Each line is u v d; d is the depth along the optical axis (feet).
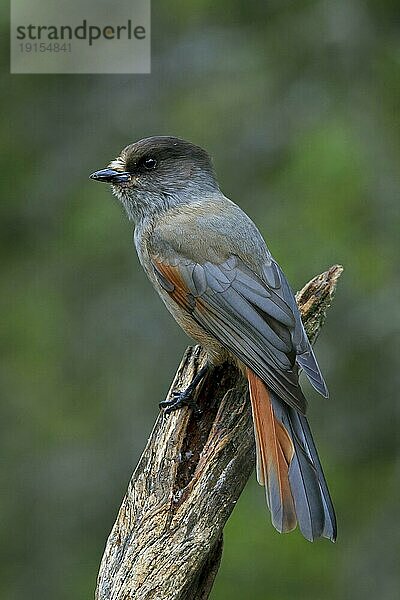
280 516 28.60
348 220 41.45
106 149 46.14
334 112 42.96
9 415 47.37
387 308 41.98
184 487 29.66
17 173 46.83
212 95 44.86
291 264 41.14
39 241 47.01
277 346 31.07
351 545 42.96
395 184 41.75
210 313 32.76
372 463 43.57
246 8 45.14
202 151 35.83
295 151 42.57
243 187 43.47
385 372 43.04
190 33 45.68
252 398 30.48
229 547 42.55
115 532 29.55
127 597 27.86
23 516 46.44
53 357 47.01
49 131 47.14
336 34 43.96
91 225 44.80
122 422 45.98
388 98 43.04
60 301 46.83
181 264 33.35
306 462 29.17
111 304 46.16
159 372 45.52
